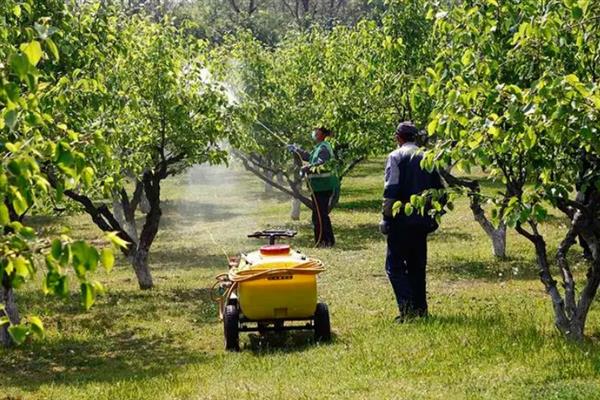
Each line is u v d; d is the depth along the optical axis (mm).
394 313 21391
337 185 37438
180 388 14875
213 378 15695
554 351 15008
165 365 17688
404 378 14258
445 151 13805
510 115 12469
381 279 27844
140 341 20562
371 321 20281
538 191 14031
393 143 31781
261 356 17438
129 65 25828
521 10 15492
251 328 18547
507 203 14500
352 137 32750
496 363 14734
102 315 24203
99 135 9898
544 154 14461
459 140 13938
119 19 28125
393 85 29578
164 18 28859
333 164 35094
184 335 20953
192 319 22984
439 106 15148
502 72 15750
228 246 40562
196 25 29656
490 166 15852
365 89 32594
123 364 18172
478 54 16031
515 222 13594
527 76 15227
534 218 14844
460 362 14953
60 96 15914
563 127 12586
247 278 17547
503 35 16156
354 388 13758
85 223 53719
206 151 27328
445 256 32656
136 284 30453
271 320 18094
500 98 13320
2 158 7594
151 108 26297
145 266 29328
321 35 47969
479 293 24000
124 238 28625
